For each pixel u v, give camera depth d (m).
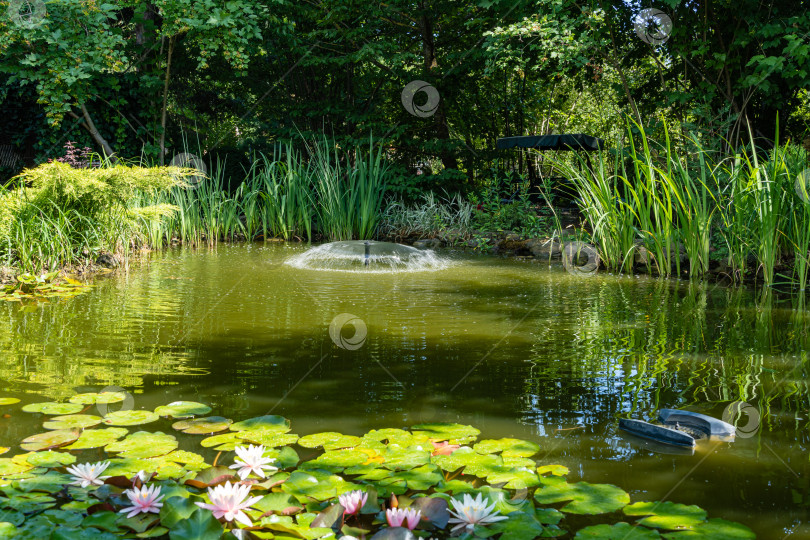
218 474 1.36
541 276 5.14
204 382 2.21
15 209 4.83
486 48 8.48
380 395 2.09
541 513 1.30
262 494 1.38
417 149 11.23
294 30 10.23
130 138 9.52
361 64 10.80
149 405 1.96
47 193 5.16
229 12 8.51
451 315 3.47
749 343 2.87
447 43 11.05
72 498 1.34
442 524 1.21
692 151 6.50
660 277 5.14
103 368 2.36
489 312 3.57
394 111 11.34
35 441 1.63
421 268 5.58
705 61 7.54
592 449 1.67
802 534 1.23
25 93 8.78
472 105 12.93
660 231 5.27
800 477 1.50
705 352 2.70
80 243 5.29
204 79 11.94
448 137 11.04
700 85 7.23
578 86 10.31
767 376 2.35
